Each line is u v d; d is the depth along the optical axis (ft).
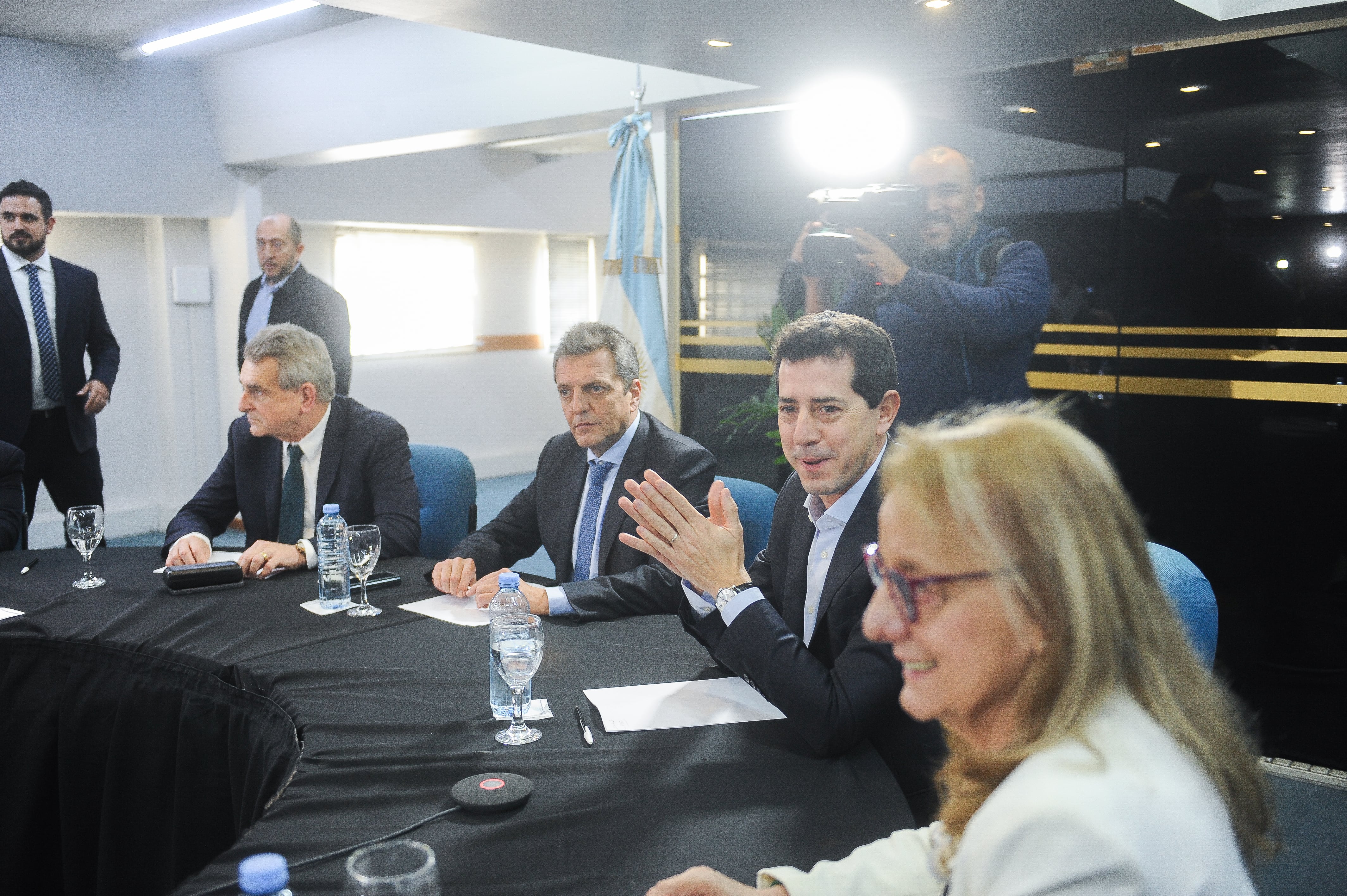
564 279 27.91
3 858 6.46
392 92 15.70
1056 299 10.74
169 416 20.29
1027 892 2.01
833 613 5.10
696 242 13.71
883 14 8.35
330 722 4.91
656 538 5.03
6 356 13.65
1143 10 8.46
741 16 8.43
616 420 7.64
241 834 5.43
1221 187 9.71
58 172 16.84
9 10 14.42
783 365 5.34
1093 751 2.13
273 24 15.43
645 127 13.07
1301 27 9.05
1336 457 9.37
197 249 20.07
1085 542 2.22
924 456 2.38
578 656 5.93
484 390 26.53
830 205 11.19
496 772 4.32
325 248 23.18
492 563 8.02
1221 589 10.12
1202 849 2.05
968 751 2.52
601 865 3.57
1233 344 9.82
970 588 2.27
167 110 18.03
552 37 9.15
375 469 9.00
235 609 6.97
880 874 3.24
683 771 4.36
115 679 6.24
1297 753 9.80
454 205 23.44
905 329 11.42
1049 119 10.59
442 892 3.37
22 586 7.72
